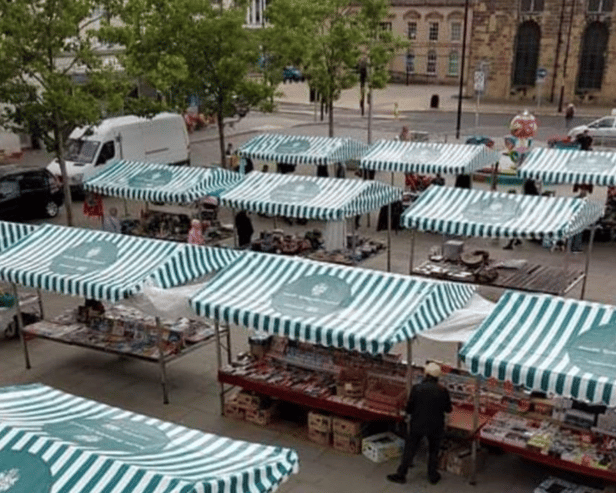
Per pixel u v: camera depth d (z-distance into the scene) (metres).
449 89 67.00
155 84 22.67
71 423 6.88
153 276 11.32
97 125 22.27
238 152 25.25
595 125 36.88
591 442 8.95
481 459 9.50
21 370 12.80
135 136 27.06
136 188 19.80
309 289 10.39
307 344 11.22
